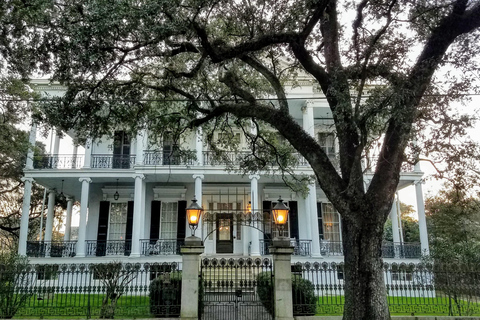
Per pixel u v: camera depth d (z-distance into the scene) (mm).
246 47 7668
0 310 8023
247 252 17172
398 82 6766
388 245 16969
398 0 7488
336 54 7562
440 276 8734
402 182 17500
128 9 6703
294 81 11648
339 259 16031
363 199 6367
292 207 18062
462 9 6793
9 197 25359
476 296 8484
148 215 18000
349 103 6578
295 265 8914
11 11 8383
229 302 8414
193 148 17922
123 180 17312
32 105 12508
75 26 7016
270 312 8234
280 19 8406
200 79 10875
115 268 8609
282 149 11461
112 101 8766
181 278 8438
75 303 8508
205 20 7789
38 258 15438
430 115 7605
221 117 11680
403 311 8727
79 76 8094
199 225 16109
